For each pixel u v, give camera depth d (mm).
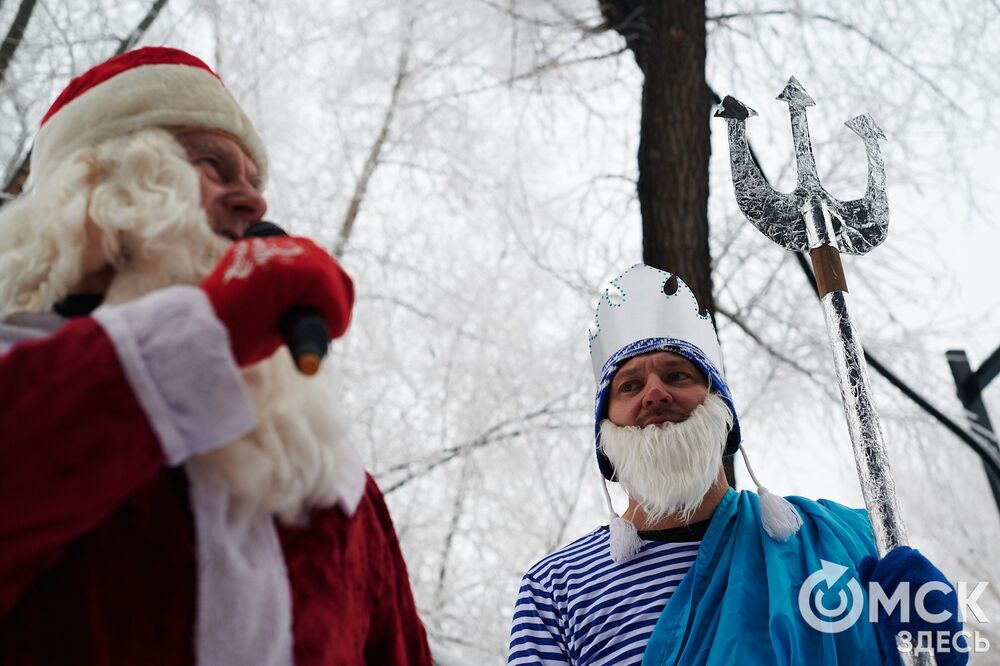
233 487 1021
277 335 905
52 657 946
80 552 980
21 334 1019
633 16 4422
